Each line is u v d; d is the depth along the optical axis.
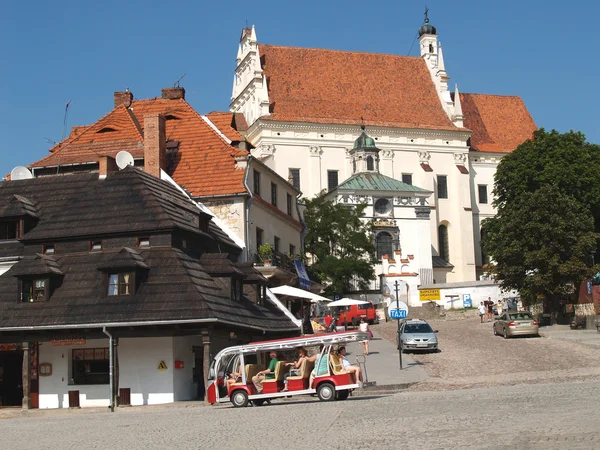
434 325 70.94
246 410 25.78
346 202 100.88
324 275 79.31
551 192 65.44
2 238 39.28
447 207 113.19
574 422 17.05
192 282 33.03
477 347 51.69
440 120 116.19
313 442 16.30
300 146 107.06
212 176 46.88
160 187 40.38
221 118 56.56
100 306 32.66
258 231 48.94
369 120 111.81
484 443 14.83
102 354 34.41
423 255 102.38
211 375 29.39
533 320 56.38
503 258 66.50
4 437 21.06
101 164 43.84
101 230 35.94
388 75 118.81
